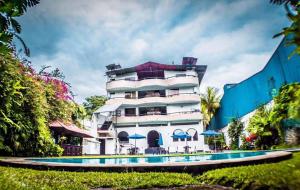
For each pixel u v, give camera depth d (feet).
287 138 45.50
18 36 4.88
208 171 18.08
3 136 33.42
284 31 4.69
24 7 4.73
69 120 59.67
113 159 40.68
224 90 118.93
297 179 11.30
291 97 4.84
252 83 78.95
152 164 19.22
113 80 126.82
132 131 117.08
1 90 29.71
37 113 40.24
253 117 63.62
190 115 112.57
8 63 30.04
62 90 56.18
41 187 11.76
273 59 59.21
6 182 10.73
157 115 114.83
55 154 44.70
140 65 123.85
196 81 119.24
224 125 119.75
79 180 15.88
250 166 17.30
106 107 113.39
